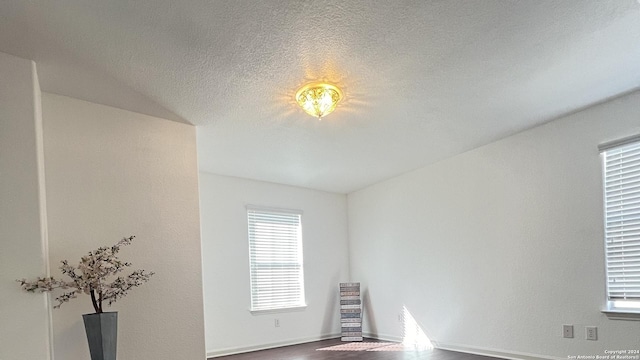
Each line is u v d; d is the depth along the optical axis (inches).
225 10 85.8
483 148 182.9
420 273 207.5
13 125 95.0
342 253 248.1
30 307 92.4
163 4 82.7
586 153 150.2
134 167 126.0
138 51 98.4
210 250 198.7
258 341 207.0
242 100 127.3
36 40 91.6
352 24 93.5
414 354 183.3
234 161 186.7
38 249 95.1
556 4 92.1
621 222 141.5
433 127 159.3
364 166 203.2
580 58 115.3
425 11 91.0
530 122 160.2
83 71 105.0
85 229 114.5
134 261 121.6
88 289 101.3
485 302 178.4
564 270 154.1
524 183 167.6
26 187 95.2
